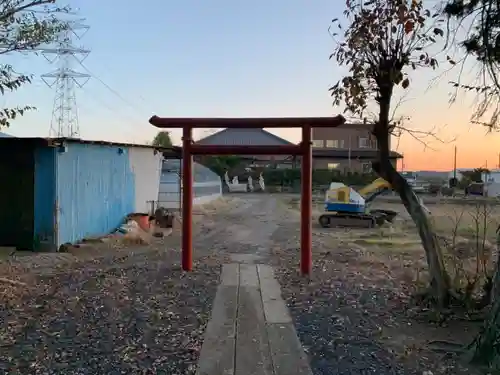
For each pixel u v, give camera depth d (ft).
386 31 19.30
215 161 147.54
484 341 14.38
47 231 35.78
